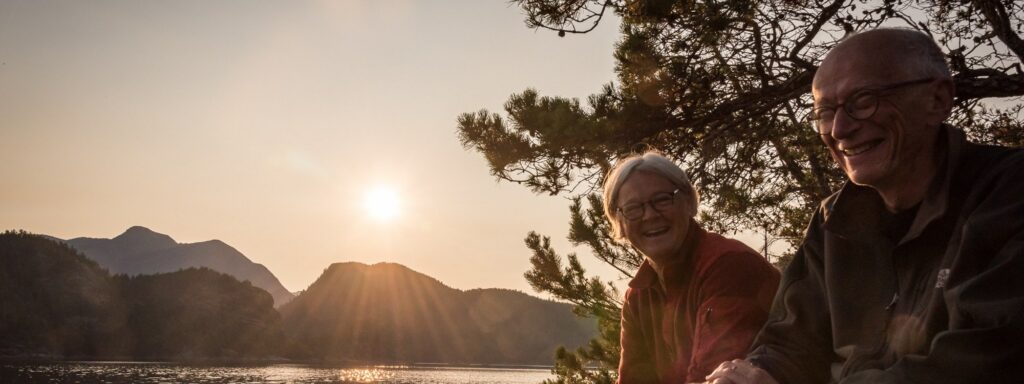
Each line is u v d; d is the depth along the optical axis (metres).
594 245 6.61
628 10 6.09
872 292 1.38
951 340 1.10
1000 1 5.27
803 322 1.57
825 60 1.42
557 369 7.55
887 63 1.32
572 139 5.75
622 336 2.88
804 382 1.53
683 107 5.94
